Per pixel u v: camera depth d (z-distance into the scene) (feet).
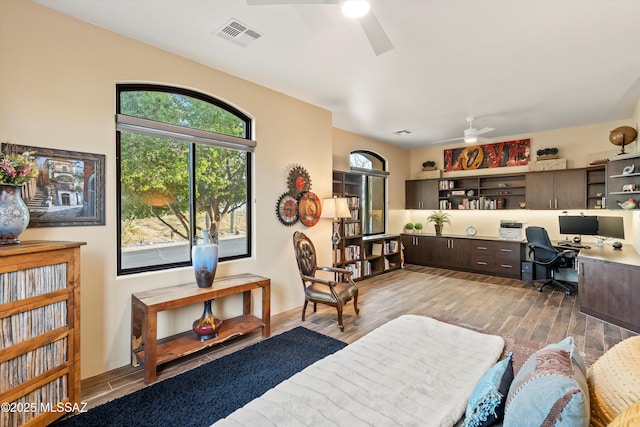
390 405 4.06
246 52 9.25
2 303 5.28
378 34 6.66
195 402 6.79
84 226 7.70
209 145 10.47
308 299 11.62
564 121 16.47
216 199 10.82
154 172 9.34
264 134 11.85
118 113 8.43
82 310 7.69
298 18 7.56
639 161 12.19
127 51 8.43
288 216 12.75
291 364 8.43
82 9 7.27
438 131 18.72
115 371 8.07
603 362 3.85
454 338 6.12
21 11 6.86
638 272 10.58
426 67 10.14
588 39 8.40
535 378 3.28
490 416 3.58
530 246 16.94
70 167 7.49
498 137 20.30
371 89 12.10
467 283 17.69
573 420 2.71
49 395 5.99
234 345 9.64
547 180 17.85
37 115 7.04
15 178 5.91
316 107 13.98
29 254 5.65
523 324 11.46
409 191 24.26
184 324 9.65
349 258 17.71
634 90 12.13
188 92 9.87
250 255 11.73
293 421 3.77
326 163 14.49
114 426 6.05
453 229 22.86
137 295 8.33
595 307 12.09
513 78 11.02
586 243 16.85
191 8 7.20
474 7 7.04
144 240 9.11
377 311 12.87
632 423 2.46
